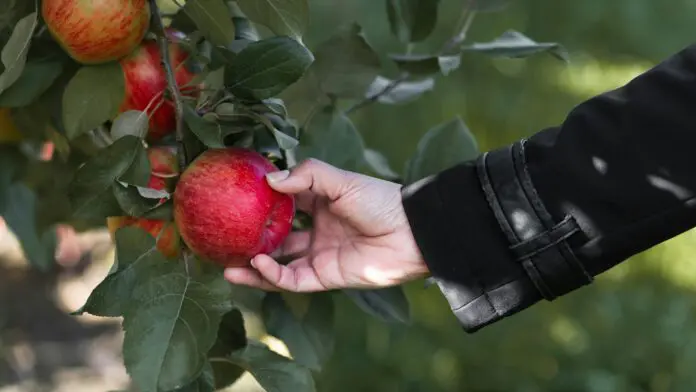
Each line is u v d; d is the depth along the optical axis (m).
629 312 3.51
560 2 4.98
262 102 1.13
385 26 4.19
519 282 1.19
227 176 1.08
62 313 3.77
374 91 1.40
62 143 1.31
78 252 3.54
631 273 3.77
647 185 1.13
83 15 1.05
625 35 4.97
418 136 3.86
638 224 1.15
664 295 3.65
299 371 1.13
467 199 1.21
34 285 3.82
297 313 1.30
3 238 3.84
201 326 0.98
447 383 3.16
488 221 1.20
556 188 1.16
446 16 4.35
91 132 1.27
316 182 1.23
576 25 4.94
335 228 1.31
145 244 1.04
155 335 0.97
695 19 5.30
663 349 3.35
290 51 1.09
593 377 3.15
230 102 1.13
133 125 1.11
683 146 1.12
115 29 1.07
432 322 3.37
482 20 4.52
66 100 1.10
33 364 3.47
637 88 1.16
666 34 5.15
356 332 3.29
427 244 1.21
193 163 1.09
